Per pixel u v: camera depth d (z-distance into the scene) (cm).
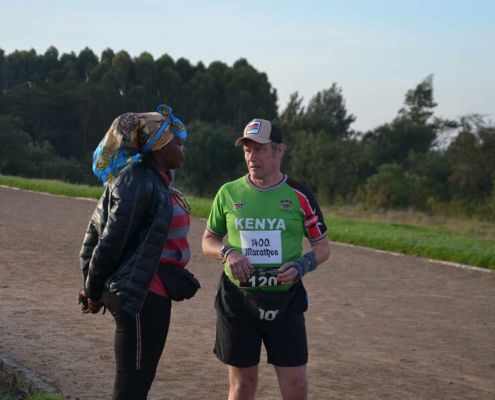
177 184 8581
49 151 9162
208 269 1290
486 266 1483
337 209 4534
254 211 418
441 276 1361
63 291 979
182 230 393
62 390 552
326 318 935
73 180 8900
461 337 863
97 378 589
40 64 14350
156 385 592
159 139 385
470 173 4522
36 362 622
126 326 375
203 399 560
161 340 384
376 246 1722
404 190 4969
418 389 635
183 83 12769
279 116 11225
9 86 14050
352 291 1155
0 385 537
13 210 2100
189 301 988
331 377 657
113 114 11638
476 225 3200
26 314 812
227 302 424
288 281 406
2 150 8431
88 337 725
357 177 6531
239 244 420
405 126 7612
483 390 646
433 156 6066
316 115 10156
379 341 820
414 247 1645
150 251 372
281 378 423
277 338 419
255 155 417
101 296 387
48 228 1727
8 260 1227
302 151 6738
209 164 8512
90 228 387
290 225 419
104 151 386
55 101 11375
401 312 1001
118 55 12612
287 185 423
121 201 368
